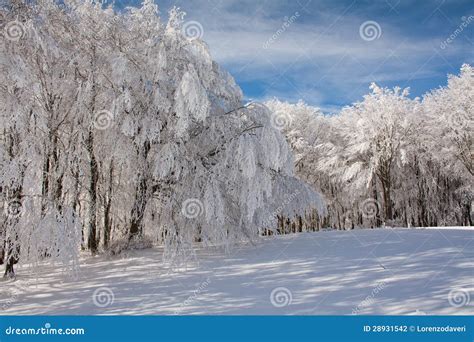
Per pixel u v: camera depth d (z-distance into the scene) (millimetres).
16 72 7996
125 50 10938
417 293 5438
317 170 27375
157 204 11180
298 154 26422
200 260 9320
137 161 10766
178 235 9477
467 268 6625
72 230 7961
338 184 28438
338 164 26562
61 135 10383
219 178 9734
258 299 5805
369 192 27594
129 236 11055
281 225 22484
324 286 6227
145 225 11648
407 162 23328
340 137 29656
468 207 28578
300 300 5617
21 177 8219
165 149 9711
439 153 24031
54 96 9961
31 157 8430
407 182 27203
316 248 9961
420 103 25844
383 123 24375
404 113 24422
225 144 10125
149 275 8062
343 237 11742
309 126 29375
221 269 8172
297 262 8297
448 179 27812
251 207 8945
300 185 11391
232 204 10375
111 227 12727
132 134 9570
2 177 7828
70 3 10914
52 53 9469
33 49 9180
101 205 11719
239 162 9062
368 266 7387
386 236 11281
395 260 7723
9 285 7766
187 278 7570
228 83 12312
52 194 9625
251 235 10773
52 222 7855
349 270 7180
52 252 7773
